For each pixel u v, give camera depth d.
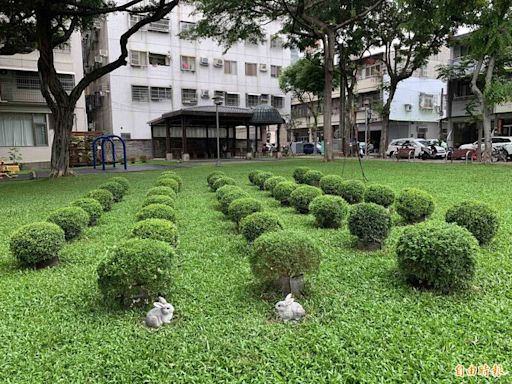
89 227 5.89
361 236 4.30
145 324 2.74
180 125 28.94
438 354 2.24
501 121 23.06
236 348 2.40
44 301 3.24
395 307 2.87
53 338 2.61
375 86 31.42
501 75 19.48
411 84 31.44
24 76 20.06
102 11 12.80
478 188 8.42
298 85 27.14
